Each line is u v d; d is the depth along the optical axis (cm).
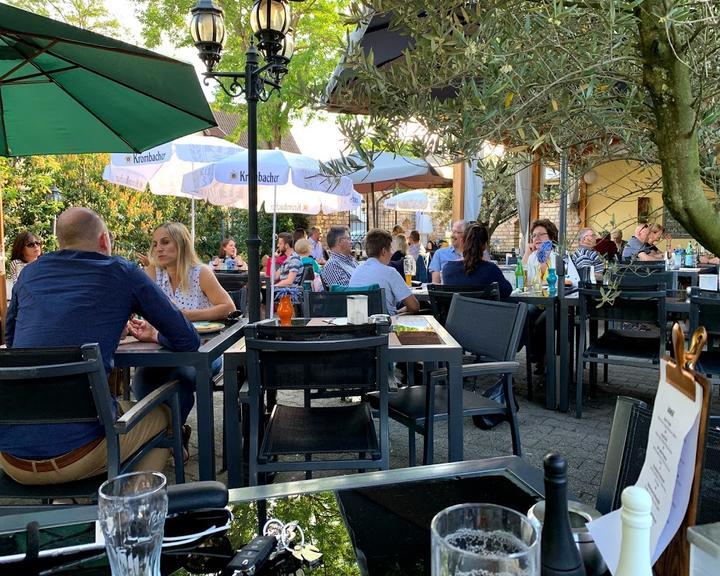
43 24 184
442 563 63
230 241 822
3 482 196
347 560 98
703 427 64
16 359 177
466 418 391
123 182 652
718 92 76
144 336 257
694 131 71
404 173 640
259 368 215
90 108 303
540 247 503
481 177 109
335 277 495
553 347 411
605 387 477
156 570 89
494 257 1077
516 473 131
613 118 83
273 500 121
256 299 328
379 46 180
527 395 443
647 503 59
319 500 121
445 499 120
